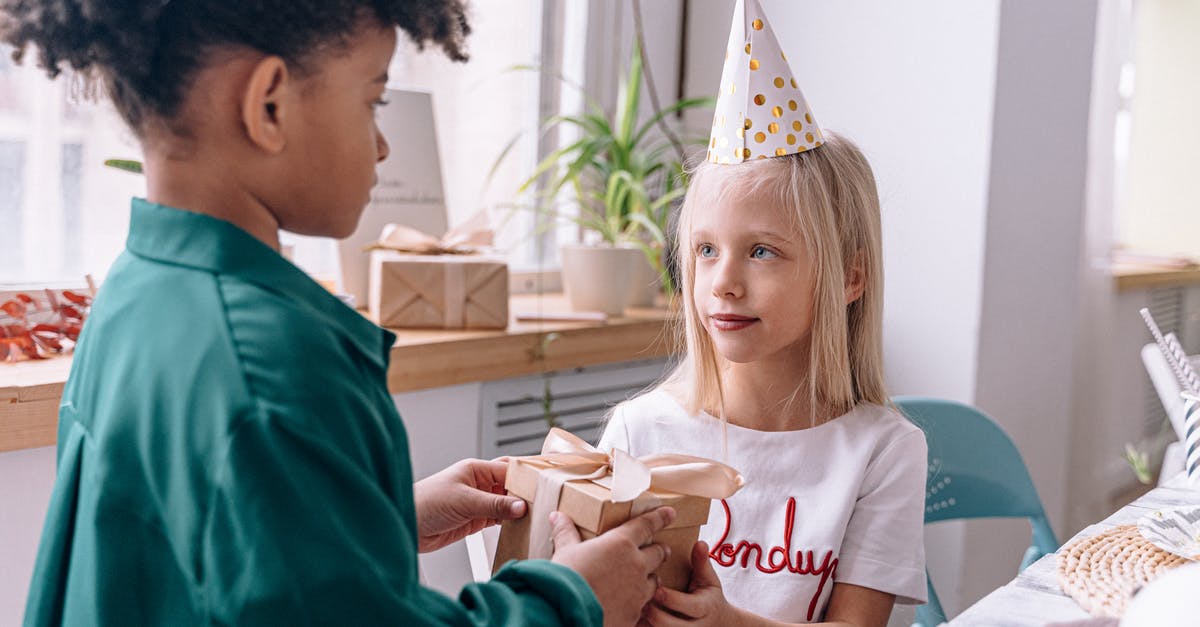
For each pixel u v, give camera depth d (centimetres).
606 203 211
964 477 139
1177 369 127
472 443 179
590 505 71
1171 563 89
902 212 212
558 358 185
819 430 106
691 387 110
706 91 244
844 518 101
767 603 101
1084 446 238
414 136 198
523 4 223
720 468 76
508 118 225
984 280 204
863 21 215
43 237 163
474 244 190
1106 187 231
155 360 57
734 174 100
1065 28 216
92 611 56
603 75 237
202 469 53
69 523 62
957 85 203
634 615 68
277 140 59
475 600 60
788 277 99
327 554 52
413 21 63
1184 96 229
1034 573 88
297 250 195
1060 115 219
